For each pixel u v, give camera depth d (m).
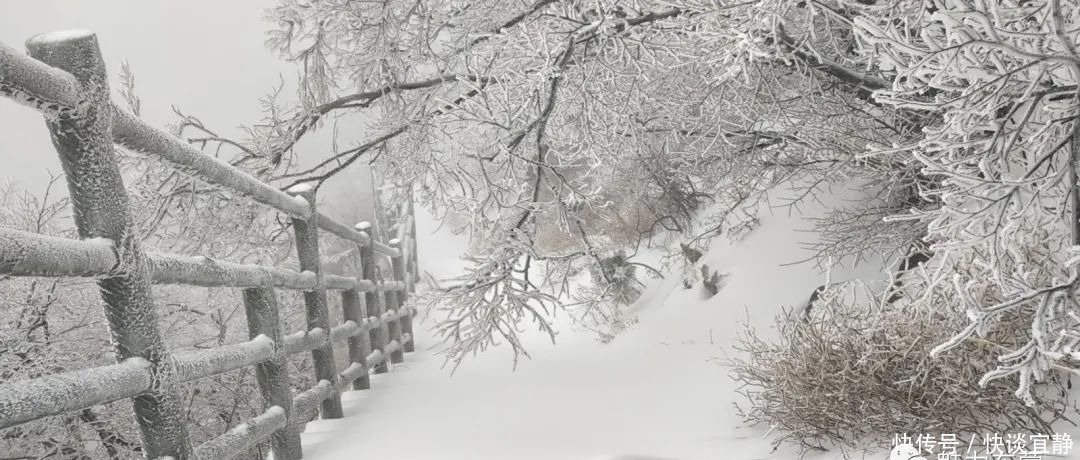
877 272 5.98
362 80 6.39
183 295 7.24
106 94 2.28
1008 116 2.50
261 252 6.90
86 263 2.09
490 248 5.27
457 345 4.92
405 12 5.93
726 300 6.82
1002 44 2.28
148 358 2.33
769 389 3.76
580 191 5.12
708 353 5.98
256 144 6.57
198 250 6.53
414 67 6.57
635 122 5.60
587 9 5.08
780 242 7.04
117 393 2.13
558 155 5.49
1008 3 2.65
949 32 2.39
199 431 7.29
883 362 3.27
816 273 6.43
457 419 4.54
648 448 3.59
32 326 5.71
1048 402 3.16
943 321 3.36
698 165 6.70
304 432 4.39
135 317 2.30
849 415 3.30
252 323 3.52
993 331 3.17
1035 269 3.34
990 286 3.29
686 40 5.13
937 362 3.19
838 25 5.32
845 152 5.61
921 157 2.59
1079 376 3.22
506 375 6.51
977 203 2.75
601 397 5.09
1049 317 2.28
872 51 3.45
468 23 6.08
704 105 5.76
